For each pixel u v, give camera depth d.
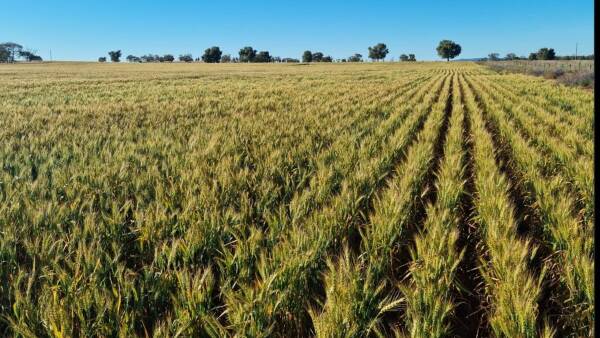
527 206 5.68
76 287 3.19
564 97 18.33
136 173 6.10
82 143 8.36
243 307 2.85
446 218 4.59
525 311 2.77
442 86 30.89
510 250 3.60
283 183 6.14
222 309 3.56
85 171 5.94
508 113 14.70
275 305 3.03
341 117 12.52
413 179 5.83
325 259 3.79
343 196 4.94
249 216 4.79
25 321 2.92
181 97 22.28
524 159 7.34
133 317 2.89
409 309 3.01
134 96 22.92
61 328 2.66
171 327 2.83
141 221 4.27
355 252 4.53
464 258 4.59
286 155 7.48
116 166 6.30
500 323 2.86
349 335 2.70
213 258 3.91
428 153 7.75
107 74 55.94
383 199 5.00
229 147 7.97
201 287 3.17
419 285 3.16
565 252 3.89
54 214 4.44
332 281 3.05
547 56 123.75
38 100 20.55
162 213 4.36
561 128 10.42
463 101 20.39
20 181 5.78
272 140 8.86
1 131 10.06
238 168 6.69
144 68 83.62
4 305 3.23
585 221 4.83
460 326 3.56
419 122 12.84
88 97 22.73
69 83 36.38
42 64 121.81
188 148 8.14
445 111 16.66
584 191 5.33
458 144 8.70
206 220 4.22
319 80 39.53
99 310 2.88
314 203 5.01
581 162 6.38
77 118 13.06
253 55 154.62
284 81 38.22
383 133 9.83
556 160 7.59
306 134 9.70
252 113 14.43
